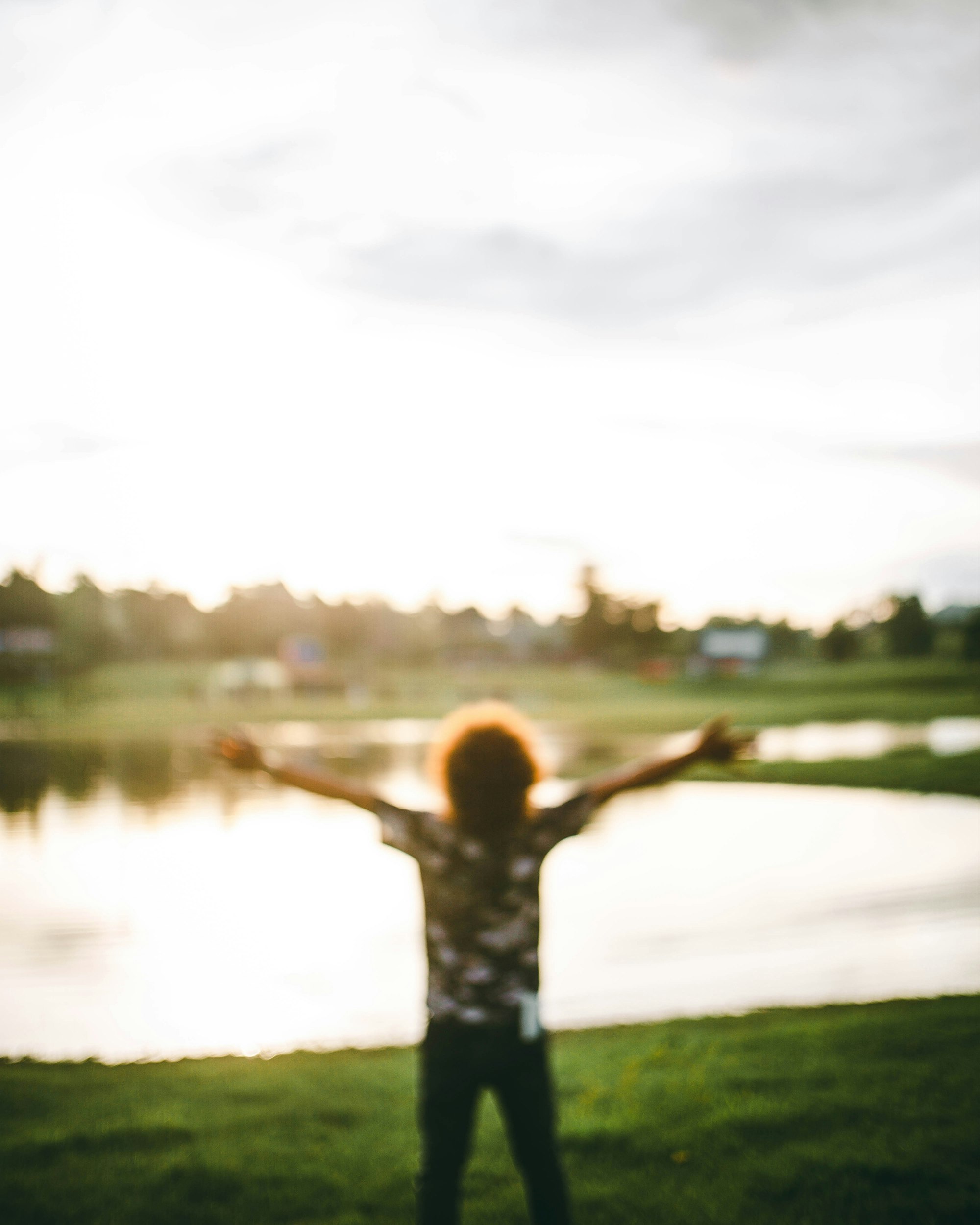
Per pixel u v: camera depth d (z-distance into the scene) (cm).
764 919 1101
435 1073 268
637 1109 484
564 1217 267
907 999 743
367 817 1953
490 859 274
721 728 304
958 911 1122
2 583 8700
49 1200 390
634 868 1419
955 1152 421
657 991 845
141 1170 419
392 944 1029
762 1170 407
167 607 10550
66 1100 525
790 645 13812
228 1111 502
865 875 1352
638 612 11650
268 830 1808
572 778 2494
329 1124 482
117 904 1214
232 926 1101
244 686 6525
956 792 2236
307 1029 756
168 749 3462
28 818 1952
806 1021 688
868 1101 481
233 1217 377
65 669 7919
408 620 11719
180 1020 776
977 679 7325
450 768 279
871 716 5181
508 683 7981
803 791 2356
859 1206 378
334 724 4766
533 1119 268
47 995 843
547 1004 812
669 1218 372
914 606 11631
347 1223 372
